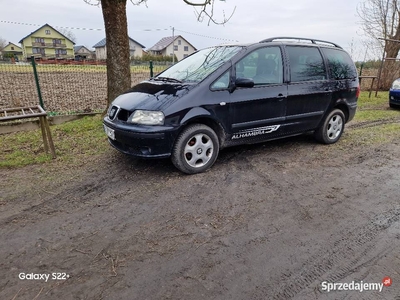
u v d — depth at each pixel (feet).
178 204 10.93
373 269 7.83
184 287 7.09
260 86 14.40
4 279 7.30
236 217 10.14
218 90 13.23
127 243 8.71
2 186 12.20
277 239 8.99
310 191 12.13
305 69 16.14
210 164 13.87
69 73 32.94
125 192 11.80
